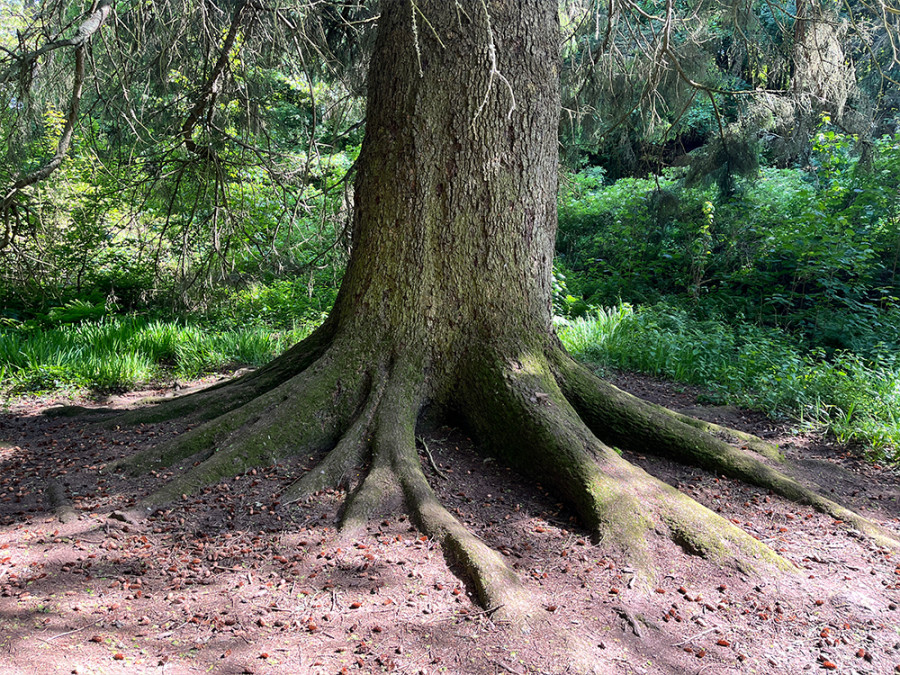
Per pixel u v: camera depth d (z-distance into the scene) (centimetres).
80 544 293
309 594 263
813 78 649
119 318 858
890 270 911
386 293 405
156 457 375
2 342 693
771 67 704
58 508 326
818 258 850
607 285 1069
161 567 279
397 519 319
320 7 679
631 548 302
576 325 819
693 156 807
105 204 959
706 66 728
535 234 418
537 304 424
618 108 779
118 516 313
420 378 399
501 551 304
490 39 339
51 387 620
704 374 666
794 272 887
